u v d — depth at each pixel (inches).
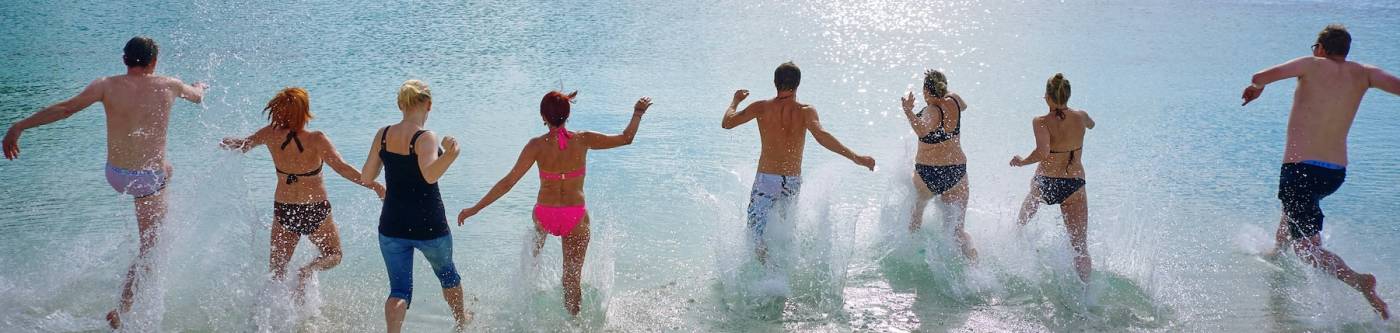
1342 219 270.1
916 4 783.7
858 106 433.4
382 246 196.7
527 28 653.9
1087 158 340.8
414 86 195.9
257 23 645.9
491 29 646.5
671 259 243.4
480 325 204.4
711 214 279.7
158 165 217.5
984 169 326.6
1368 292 206.7
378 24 656.4
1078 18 698.8
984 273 229.5
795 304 214.4
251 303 208.2
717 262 233.8
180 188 270.7
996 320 205.9
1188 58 540.4
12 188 294.7
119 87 215.8
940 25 677.9
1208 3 763.4
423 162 188.9
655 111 421.4
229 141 206.2
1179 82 477.7
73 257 235.9
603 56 559.5
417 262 241.1
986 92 461.7
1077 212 231.6
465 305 215.0
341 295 219.1
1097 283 224.1
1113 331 199.9
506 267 238.2
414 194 193.5
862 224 265.7
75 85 452.4
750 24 682.8
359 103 430.6
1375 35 586.2
